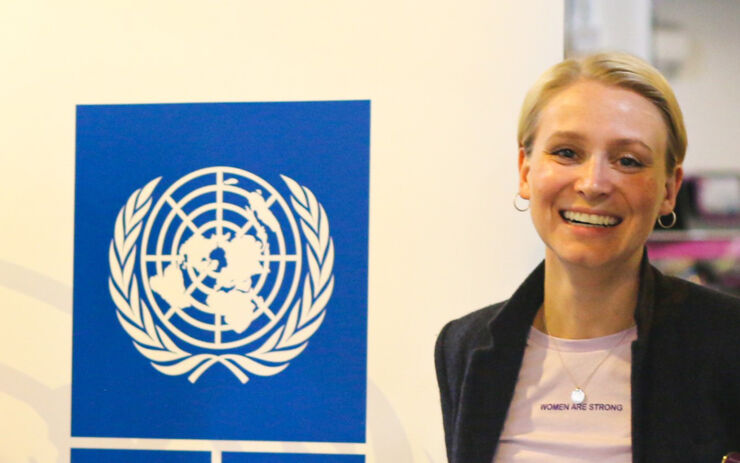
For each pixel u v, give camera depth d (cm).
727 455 142
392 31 222
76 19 233
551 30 218
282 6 226
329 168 224
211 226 226
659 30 287
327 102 224
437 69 221
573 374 160
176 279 227
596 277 155
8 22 235
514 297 167
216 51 228
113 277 230
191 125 228
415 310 221
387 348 221
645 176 153
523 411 162
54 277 232
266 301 224
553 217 158
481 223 219
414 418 220
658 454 147
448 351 183
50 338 232
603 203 152
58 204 233
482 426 164
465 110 220
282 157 225
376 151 222
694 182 288
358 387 221
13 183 235
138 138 230
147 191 229
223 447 224
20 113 234
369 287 222
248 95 226
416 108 221
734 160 288
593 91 155
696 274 282
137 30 230
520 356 165
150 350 228
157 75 229
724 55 287
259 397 224
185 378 226
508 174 219
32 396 232
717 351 149
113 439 228
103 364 229
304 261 223
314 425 222
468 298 219
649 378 152
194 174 228
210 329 225
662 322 155
